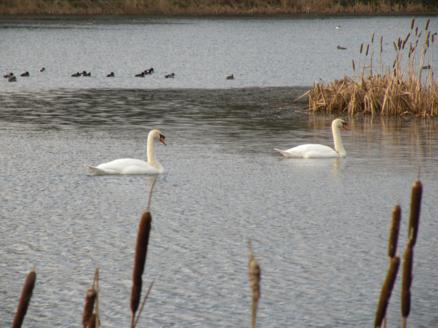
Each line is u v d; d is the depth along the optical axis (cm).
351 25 11156
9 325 1342
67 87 5103
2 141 3062
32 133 3259
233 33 10081
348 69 6431
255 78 5753
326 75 5966
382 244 1748
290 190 2264
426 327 1325
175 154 2817
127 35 9475
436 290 1484
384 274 1556
